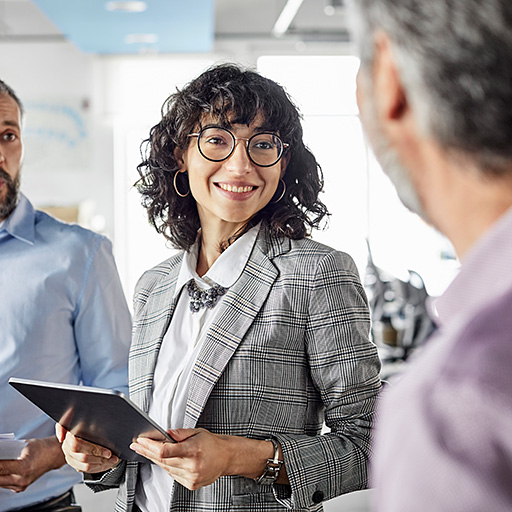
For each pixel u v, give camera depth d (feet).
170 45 28.99
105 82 30.91
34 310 7.17
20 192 7.54
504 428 1.62
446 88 1.95
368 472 5.13
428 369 1.81
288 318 5.24
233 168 5.41
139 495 5.66
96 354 7.41
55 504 7.17
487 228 2.02
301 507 4.94
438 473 1.65
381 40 2.14
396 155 2.22
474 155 1.97
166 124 5.85
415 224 31.37
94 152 31.17
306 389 5.35
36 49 30.86
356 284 5.36
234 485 5.12
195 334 5.55
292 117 5.64
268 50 30.99
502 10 1.87
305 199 5.82
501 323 1.74
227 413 5.15
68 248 7.39
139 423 4.59
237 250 5.60
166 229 6.13
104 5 23.20
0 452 6.24
